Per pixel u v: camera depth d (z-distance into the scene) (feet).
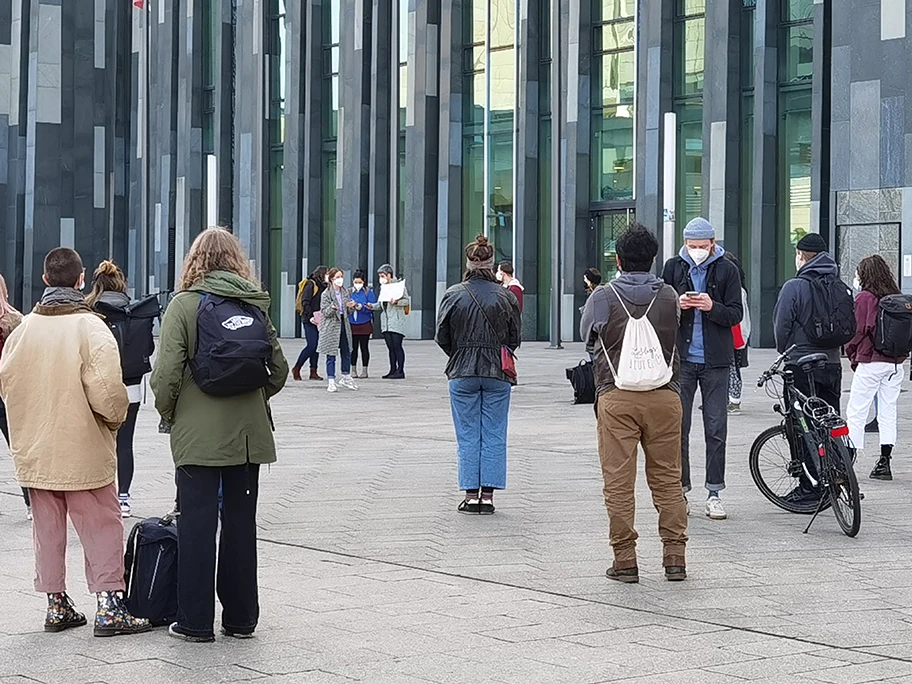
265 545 30.30
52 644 21.77
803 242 35.68
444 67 135.03
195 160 163.43
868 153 97.14
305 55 149.48
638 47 116.57
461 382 34.35
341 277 74.23
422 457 45.88
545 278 128.98
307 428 55.21
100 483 22.47
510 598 24.88
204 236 22.27
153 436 53.21
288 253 150.41
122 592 22.89
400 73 140.77
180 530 21.80
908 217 94.89
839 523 31.68
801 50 106.93
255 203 154.20
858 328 40.11
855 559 28.60
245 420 21.79
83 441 22.41
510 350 34.81
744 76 110.42
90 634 22.50
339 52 145.07
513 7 130.41
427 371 90.68
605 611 23.80
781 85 107.86
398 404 66.13
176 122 167.32
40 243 126.00
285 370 22.13
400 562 28.35
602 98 123.34
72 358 22.45
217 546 23.98
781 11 107.65
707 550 29.66
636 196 116.78
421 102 135.85
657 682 19.15
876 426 47.65
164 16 168.04
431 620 23.12
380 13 140.46
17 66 133.18
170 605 22.74
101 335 22.61
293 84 149.48
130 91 182.91
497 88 132.16
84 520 22.52
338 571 27.40
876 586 25.90
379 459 45.37
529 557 28.89
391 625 22.77
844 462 31.09
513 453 46.55
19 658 20.83
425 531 32.07
